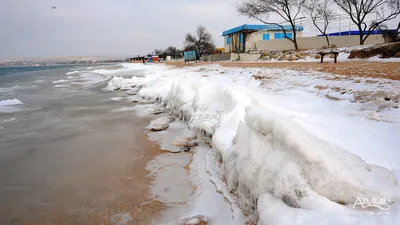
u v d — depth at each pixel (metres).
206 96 6.21
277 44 32.69
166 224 2.88
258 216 2.65
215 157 4.47
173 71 18.73
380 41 32.09
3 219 3.03
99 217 3.03
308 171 2.31
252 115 3.15
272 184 2.55
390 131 3.73
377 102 5.19
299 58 23.58
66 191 3.62
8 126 7.06
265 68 13.97
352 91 6.21
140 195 3.49
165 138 5.82
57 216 3.07
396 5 30.05
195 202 3.28
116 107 9.48
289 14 30.84
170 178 3.96
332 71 10.25
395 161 2.91
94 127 6.86
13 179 3.99
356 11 29.77
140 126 6.89
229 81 10.23
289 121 2.75
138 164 4.49
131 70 30.94
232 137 4.22
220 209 3.10
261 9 32.88
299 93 6.77
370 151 3.16
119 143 5.58
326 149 2.43
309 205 2.14
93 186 3.75
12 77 29.75
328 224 1.83
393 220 1.82
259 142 3.03
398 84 6.49
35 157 4.86
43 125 7.13
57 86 17.61
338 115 4.70
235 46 40.12
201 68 18.67
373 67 10.80
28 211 3.18
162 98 9.77
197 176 3.97
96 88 15.70
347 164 2.28
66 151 5.15
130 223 2.91
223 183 3.60
